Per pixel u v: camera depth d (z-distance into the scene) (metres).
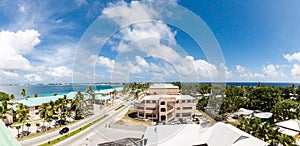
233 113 34.97
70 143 16.06
